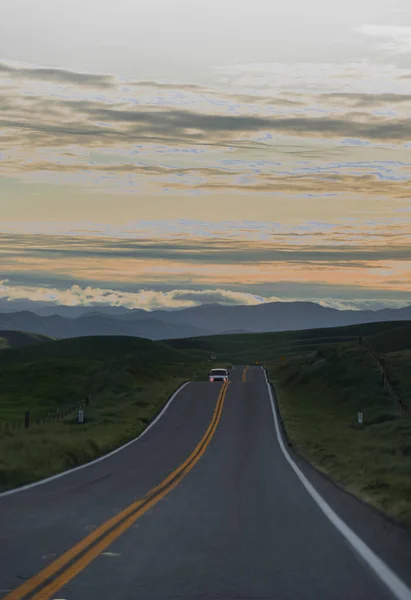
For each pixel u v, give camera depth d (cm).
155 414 6488
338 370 9281
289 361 12256
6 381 10412
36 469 2677
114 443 4181
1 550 1167
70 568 1034
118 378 9900
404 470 2814
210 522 1488
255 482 2359
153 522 1480
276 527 1427
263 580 978
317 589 929
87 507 1708
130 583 954
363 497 1956
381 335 14125
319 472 2747
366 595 897
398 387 8375
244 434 4972
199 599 877
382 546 1225
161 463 3141
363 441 4997
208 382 9756
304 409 7694
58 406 8594
